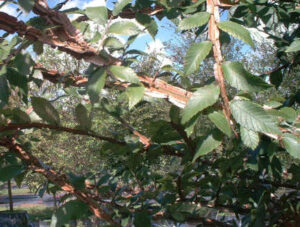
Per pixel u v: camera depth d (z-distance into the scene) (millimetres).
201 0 469
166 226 580
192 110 335
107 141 547
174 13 559
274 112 404
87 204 434
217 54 346
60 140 4691
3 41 423
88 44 378
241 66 334
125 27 374
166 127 526
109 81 389
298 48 495
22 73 364
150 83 382
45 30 357
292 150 364
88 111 540
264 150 480
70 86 523
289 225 540
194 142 529
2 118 447
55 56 3639
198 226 556
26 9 320
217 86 341
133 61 396
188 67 346
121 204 576
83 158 4762
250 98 370
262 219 478
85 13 382
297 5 647
